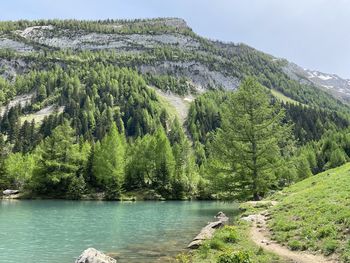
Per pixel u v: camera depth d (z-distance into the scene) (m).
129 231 34.84
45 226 38.59
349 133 180.38
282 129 57.94
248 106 58.00
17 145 167.38
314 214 25.70
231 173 58.25
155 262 21.44
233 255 15.67
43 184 98.88
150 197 102.81
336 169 53.03
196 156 176.50
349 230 20.25
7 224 40.22
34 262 22.64
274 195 51.09
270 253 19.84
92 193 101.06
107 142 103.88
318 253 19.23
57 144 102.12
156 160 111.88
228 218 39.97
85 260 18.95
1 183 109.31
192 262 19.95
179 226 38.44
